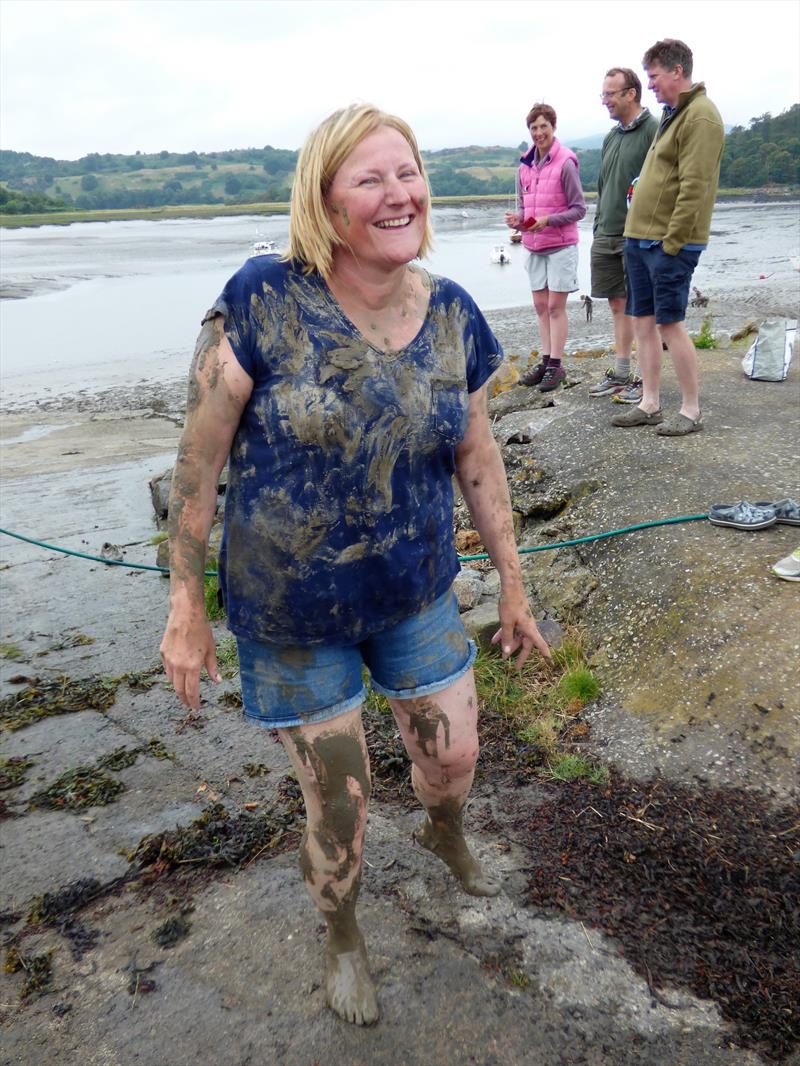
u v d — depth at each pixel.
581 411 7.05
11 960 2.89
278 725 2.36
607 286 7.16
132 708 4.59
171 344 23.11
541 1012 2.54
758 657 3.74
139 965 2.82
